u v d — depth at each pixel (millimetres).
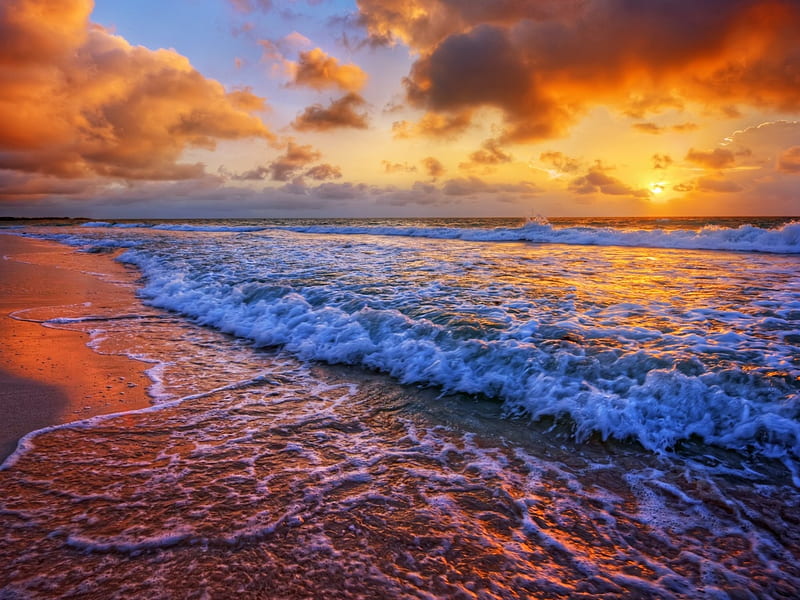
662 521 2246
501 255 13109
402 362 4398
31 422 3209
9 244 20344
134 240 22109
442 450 2932
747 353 4051
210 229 36562
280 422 3309
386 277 8469
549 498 2426
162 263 11672
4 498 2312
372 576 1858
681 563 1970
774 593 1802
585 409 3297
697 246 15992
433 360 4293
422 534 2123
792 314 5496
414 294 6758
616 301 6281
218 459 2766
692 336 4582
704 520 2250
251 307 6555
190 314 6812
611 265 10500
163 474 2580
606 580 1868
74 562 1881
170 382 4059
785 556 2006
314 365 4602
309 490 2455
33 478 2504
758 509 2326
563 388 3586
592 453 2895
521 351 4160
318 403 3664
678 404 3244
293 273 9133
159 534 2064
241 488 2459
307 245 17531
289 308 6211
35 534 2045
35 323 6070
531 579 1866
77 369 4336
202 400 3680
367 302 6219
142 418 3318
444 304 6051
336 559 1945
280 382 4125
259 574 1845
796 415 3010
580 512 2312
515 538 2113
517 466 2744
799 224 14633
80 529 2084
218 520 2178
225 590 1759
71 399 3623
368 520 2215
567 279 8258
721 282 7930
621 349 4188
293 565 1902
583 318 5320
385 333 5012
